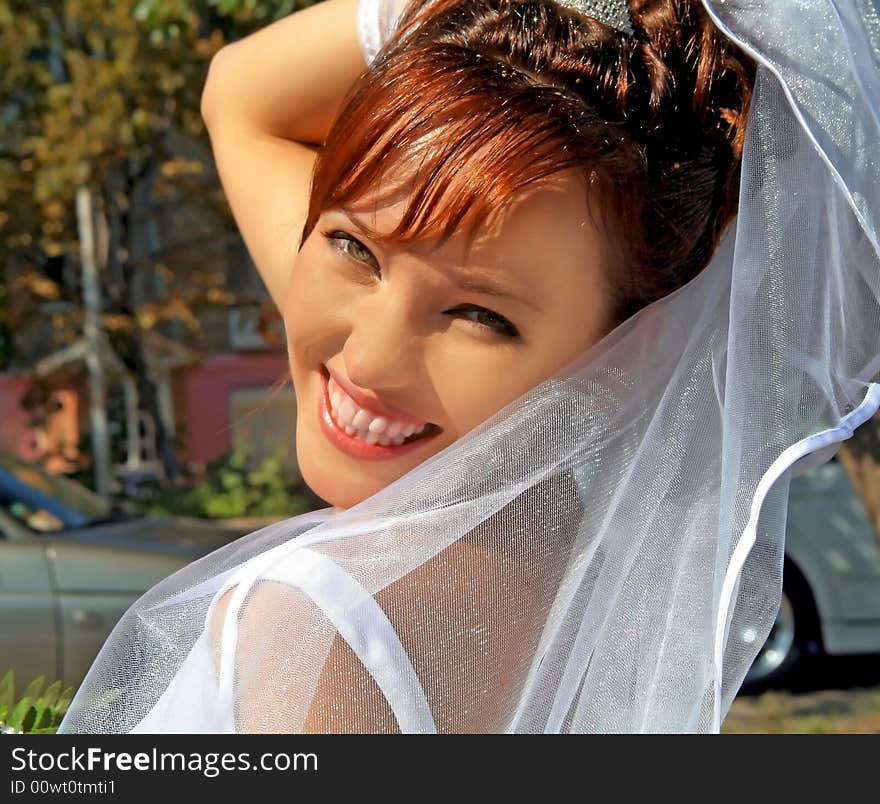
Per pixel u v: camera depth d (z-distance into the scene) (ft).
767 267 3.69
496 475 3.69
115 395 54.13
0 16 37.29
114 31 35.83
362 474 3.90
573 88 3.60
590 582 3.75
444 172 3.43
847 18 3.73
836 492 19.43
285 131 5.09
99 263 42.01
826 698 18.93
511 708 3.63
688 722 3.61
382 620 3.51
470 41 3.71
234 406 56.85
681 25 3.83
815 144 3.50
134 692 3.84
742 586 3.68
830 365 3.74
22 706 4.56
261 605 3.52
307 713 3.45
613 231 3.62
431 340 3.67
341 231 3.73
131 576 14.52
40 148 36.55
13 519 15.71
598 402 3.79
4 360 43.45
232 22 27.50
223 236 44.24
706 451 3.82
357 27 4.82
